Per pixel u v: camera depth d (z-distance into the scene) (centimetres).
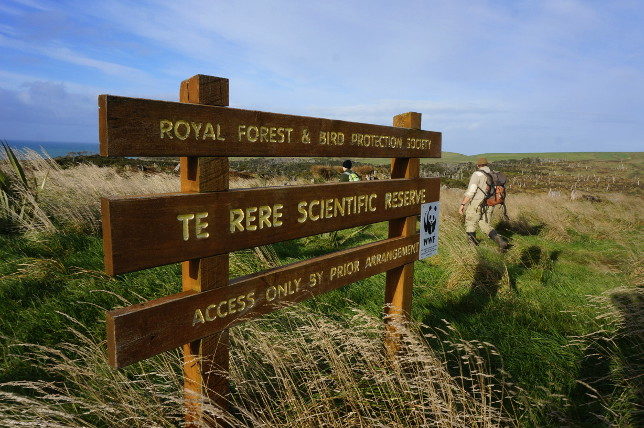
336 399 226
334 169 1553
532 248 664
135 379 234
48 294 329
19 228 494
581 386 273
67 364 221
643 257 566
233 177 1012
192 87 162
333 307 359
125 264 140
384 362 242
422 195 305
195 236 161
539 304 419
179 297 161
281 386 235
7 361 243
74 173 702
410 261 302
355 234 710
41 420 172
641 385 264
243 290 185
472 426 200
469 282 464
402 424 199
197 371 175
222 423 184
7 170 603
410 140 288
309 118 209
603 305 402
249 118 178
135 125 139
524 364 295
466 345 274
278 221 195
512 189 2395
